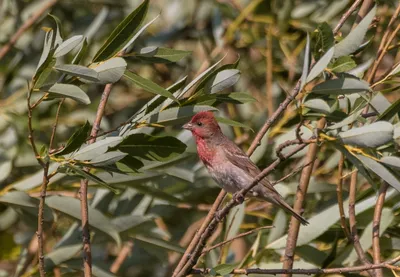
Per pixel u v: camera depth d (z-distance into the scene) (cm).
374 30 1347
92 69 902
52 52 890
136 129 1046
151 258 1470
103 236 1259
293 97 920
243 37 1559
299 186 1136
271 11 1531
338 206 1161
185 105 998
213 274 977
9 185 1292
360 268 947
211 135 1238
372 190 1187
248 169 1216
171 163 1234
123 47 935
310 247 1198
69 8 1597
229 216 1272
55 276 1277
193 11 1639
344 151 877
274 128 1370
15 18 1584
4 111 1452
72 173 937
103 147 925
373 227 1072
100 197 1320
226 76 990
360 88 854
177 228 1470
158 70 1641
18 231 1562
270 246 1212
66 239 1259
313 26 1486
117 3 1590
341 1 1453
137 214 1334
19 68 1542
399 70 973
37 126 1463
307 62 873
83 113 1534
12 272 1492
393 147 909
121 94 1606
